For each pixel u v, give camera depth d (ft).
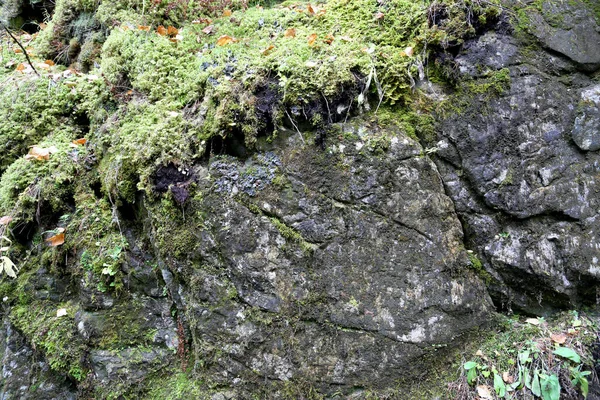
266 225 7.86
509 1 9.13
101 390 8.22
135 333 8.57
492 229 8.54
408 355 7.88
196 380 7.93
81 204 9.29
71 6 13.38
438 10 8.84
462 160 8.51
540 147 8.55
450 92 8.64
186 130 8.41
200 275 7.90
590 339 7.80
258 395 7.70
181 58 9.90
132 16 11.62
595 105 8.70
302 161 8.00
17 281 9.44
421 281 8.04
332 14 10.09
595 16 9.20
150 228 8.58
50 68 12.44
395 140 8.16
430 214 8.21
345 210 7.97
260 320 7.75
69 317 8.82
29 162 9.74
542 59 8.85
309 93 7.97
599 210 8.39
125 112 9.60
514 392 7.48
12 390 8.90
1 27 15.39
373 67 8.24
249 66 8.45
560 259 8.25
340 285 7.88
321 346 7.79
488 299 8.54
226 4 12.22
